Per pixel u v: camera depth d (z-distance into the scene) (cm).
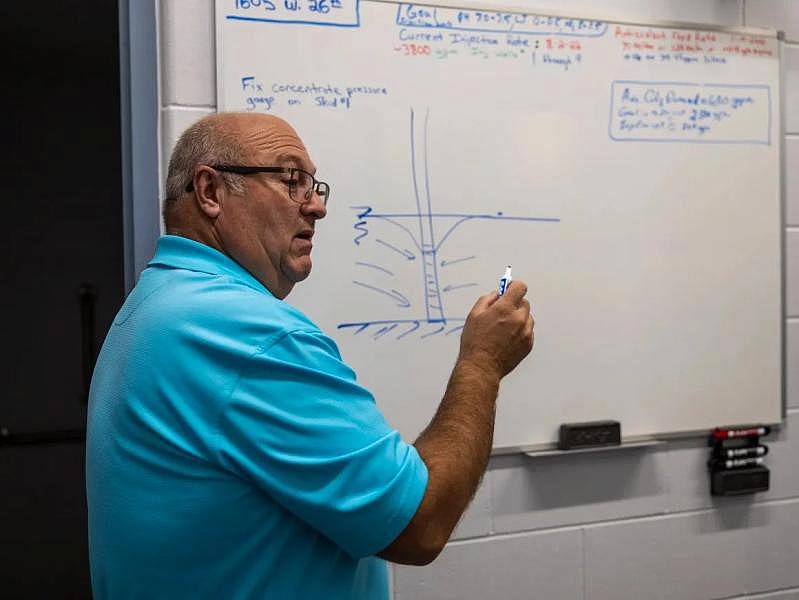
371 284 154
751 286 182
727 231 180
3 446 310
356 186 153
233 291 88
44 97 328
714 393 179
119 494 86
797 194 187
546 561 168
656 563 177
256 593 85
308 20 149
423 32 156
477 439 93
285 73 148
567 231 167
